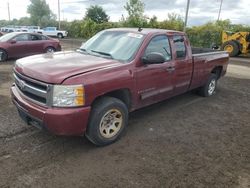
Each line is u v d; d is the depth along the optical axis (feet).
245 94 25.96
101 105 12.94
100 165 12.00
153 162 12.44
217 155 13.43
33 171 11.32
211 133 16.08
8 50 39.91
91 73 12.37
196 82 20.92
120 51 15.35
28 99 12.73
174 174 11.59
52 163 11.97
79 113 11.83
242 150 14.12
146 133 15.52
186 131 16.14
